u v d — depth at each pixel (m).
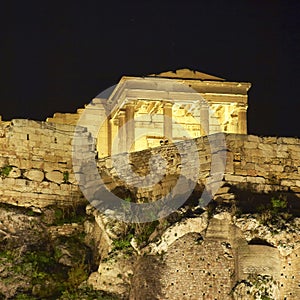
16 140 77.31
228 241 67.31
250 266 65.69
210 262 66.31
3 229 72.81
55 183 77.38
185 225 67.31
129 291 66.62
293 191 73.56
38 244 72.38
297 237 67.00
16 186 76.31
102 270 67.38
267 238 66.88
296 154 74.25
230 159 72.50
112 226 70.12
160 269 66.12
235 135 73.31
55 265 70.12
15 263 69.31
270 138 74.00
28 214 74.50
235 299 65.00
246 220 67.50
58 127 78.75
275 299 65.25
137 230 69.19
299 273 66.25
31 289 67.69
